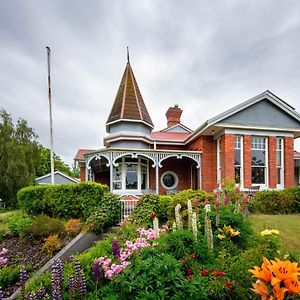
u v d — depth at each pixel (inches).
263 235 195.8
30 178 836.0
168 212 353.7
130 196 576.7
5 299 191.5
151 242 195.8
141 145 676.1
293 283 68.6
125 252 179.8
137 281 142.6
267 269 73.7
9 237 334.6
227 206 235.1
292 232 301.6
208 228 176.4
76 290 161.2
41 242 301.1
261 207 452.1
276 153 584.4
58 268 164.4
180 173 696.4
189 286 131.0
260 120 577.3
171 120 884.0
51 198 393.1
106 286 162.2
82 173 746.8
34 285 186.9
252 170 569.0
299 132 592.1
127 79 733.3
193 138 645.3
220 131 580.7
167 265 142.8
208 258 166.1
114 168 645.3
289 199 457.1
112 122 688.4
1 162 807.7
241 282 129.0
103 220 339.9
